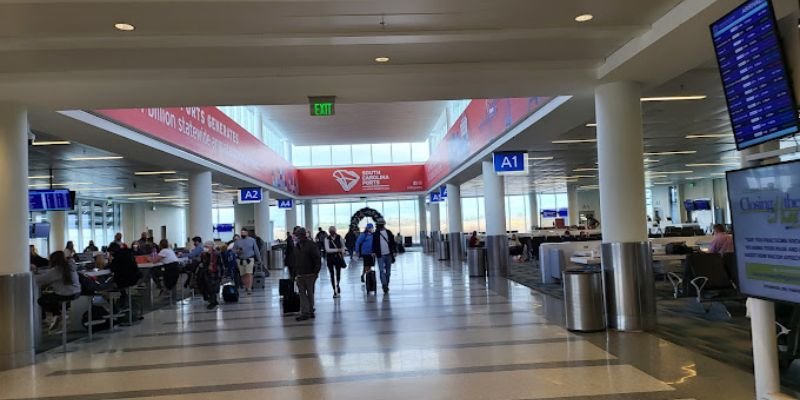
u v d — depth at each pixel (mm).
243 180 21281
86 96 8141
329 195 33438
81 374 6918
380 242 14094
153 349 8273
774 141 4609
